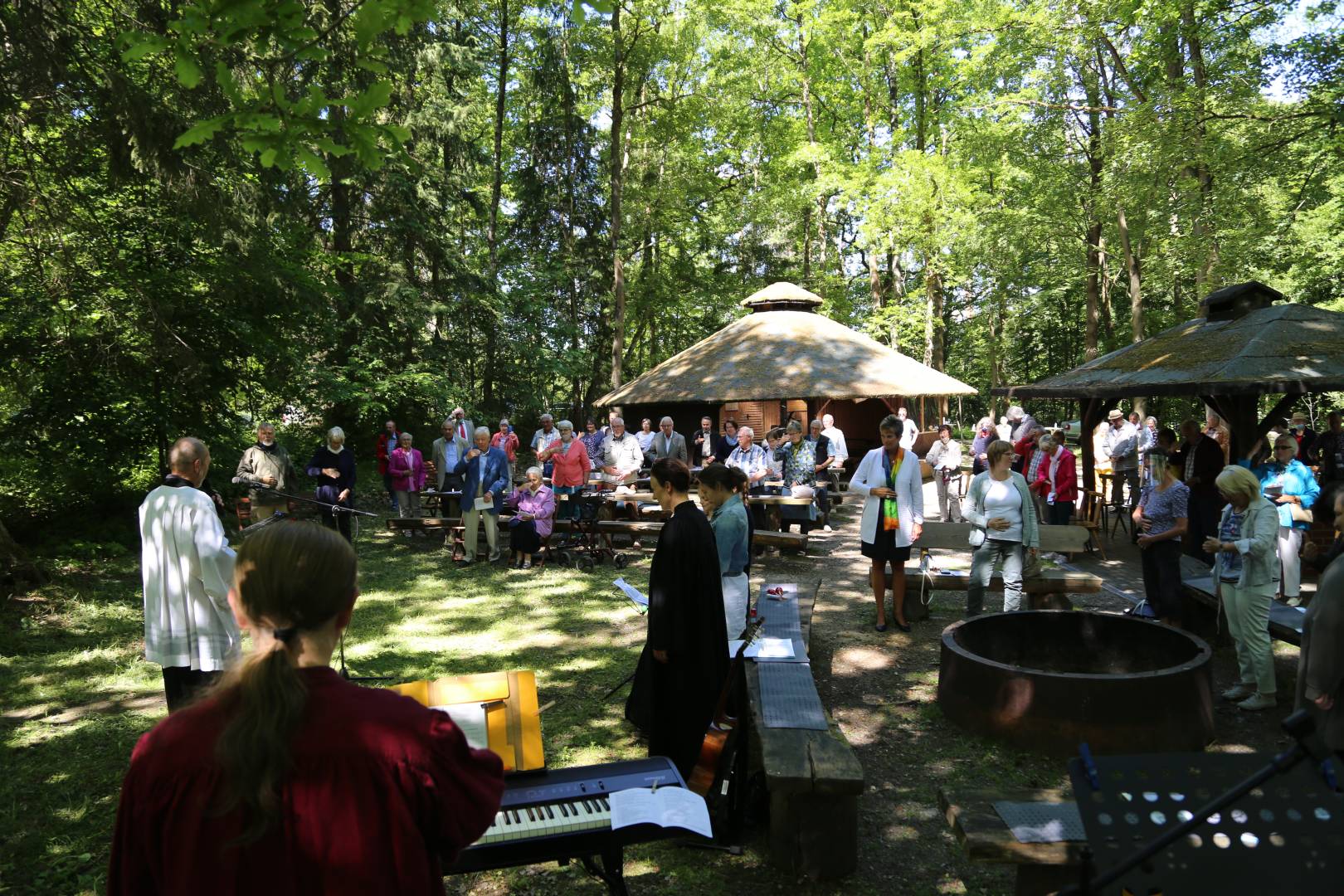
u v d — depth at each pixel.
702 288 35.44
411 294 21.17
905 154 26.28
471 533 11.06
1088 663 6.18
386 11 3.05
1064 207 23.83
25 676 6.61
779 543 11.28
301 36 3.06
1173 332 11.34
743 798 4.31
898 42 26.45
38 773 4.88
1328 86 14.42
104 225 11.25
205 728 1.37
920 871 3.89
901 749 5.26
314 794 1.34
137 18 9.16
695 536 4.52
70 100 9.20
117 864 1.40
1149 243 23.22
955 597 9.20
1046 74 21.88
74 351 11.19
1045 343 41.66
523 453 26.22
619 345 28.97
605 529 11.48
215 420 13.38
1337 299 21.44
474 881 3.78
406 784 1.39
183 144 3.02
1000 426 16.05
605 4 3.08
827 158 28.56
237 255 11.74
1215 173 16.27
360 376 20.47
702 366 22.17
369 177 20.33
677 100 30.05
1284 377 8.81
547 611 8.60
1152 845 1.85
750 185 35.03
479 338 24.58
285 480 10.72
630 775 3.10
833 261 37.19
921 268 31.86
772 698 4.70
